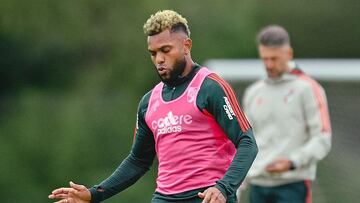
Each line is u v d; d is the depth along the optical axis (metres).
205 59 62.78
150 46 17.69
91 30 67.06
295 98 24.41
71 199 18.27
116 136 64.50
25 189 64.31
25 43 68.19
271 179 24.62
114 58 66.88
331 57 66.88
